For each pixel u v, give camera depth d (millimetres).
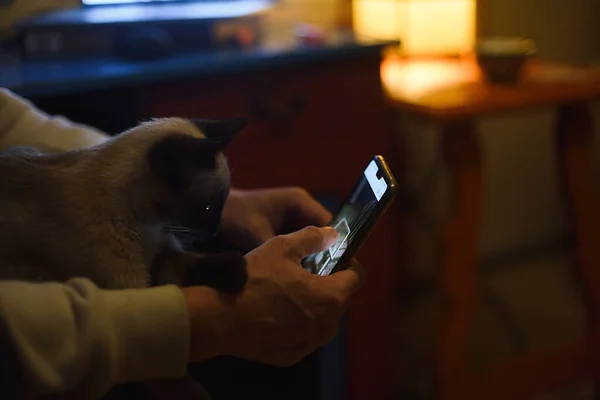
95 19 1257
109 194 700
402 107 1331
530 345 1777
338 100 1319
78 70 1121
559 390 1625
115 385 726
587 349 1535
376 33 1629
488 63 1391
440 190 1994
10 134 912
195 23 1288
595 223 1512
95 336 563
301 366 959
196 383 753
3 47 1366
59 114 1162
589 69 1532
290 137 1288
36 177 703
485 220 2102
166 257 717
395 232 1849
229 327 646
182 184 725
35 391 558
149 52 1193
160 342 595
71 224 686
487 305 1972
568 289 2043
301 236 706
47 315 569
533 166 2119
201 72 1146
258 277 658
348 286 691
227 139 764
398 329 1869
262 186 1283
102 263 687
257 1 1554
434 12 1583
